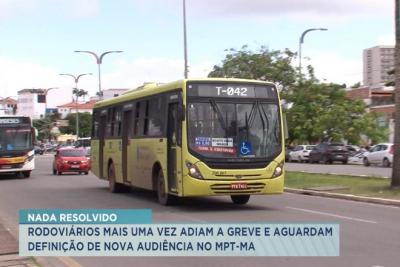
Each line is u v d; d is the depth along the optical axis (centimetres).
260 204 1755
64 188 2472
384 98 7400
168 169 1641
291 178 2677
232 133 1541
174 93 1598
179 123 1544
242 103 1568
